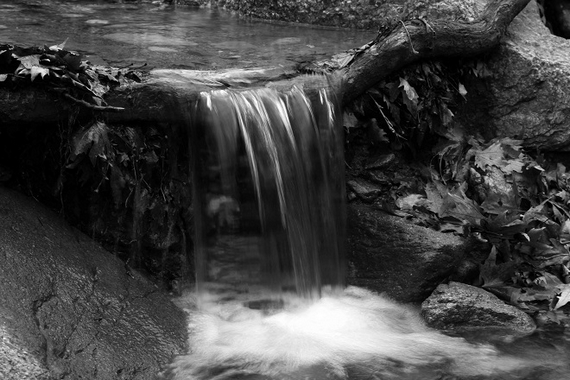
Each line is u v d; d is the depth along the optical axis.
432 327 2.73
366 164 3.07
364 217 2.95
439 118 3.18
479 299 2.77
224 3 3.95
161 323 2.51
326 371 2.48
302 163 2.78
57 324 2.32
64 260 2.48
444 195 3.06
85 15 3.58
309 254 2.79
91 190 2.61
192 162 2.67
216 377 2.40
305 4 3.72
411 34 3.03
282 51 3.16
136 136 2.62
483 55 3.30
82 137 2.53
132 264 2.67
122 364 2.34
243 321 2.67
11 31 3.17
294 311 2.74
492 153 3.18
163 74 2.71
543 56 3.32
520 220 2.99
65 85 2.52
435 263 2.84
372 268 2.89
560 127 3.31
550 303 2.86
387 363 2.54
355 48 3.14
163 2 4.02
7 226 2.46
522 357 2.61
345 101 2.96
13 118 2.51
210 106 2.64
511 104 3.31
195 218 2.70
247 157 2.67
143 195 2.64
